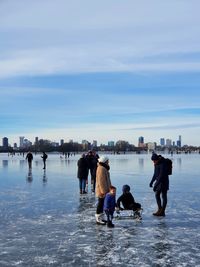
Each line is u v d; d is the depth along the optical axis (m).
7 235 12.50
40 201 19.70
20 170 46.06
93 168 23.36
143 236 12.25
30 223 14.30
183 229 13.16
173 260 9.88
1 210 17.05
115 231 12.97
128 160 82.19
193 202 19.05
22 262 9.80
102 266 9.48
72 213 16.25
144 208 17.25
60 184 28.36
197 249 10.81
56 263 9.72
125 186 14.95
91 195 21.94
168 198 20.45
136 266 9.46
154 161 15.52
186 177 34.16
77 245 11.30
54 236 12.35
